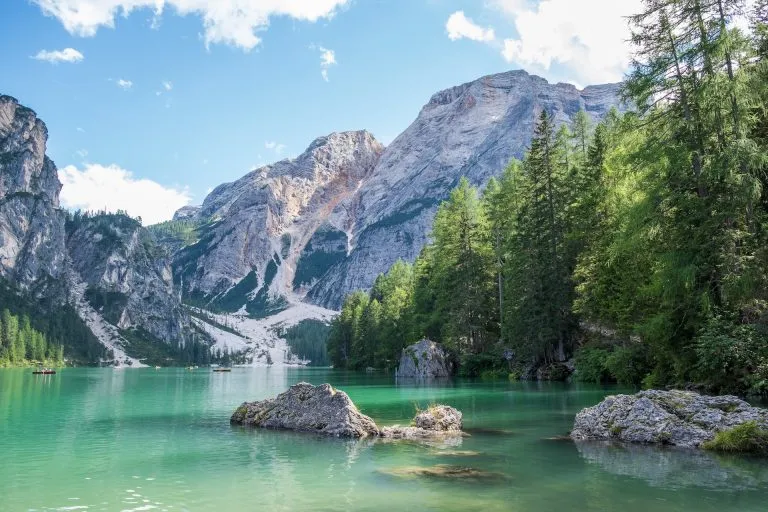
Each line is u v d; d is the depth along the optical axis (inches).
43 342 7327.8
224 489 426.3
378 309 4217.5
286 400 826.8
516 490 417.7
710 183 890.7
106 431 759.7
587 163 1827.0
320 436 705.0
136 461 540.4
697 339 875.4
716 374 879.1
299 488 428.8
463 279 2348.7
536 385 1536.7
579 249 1779.0
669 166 951.0
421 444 636.7
